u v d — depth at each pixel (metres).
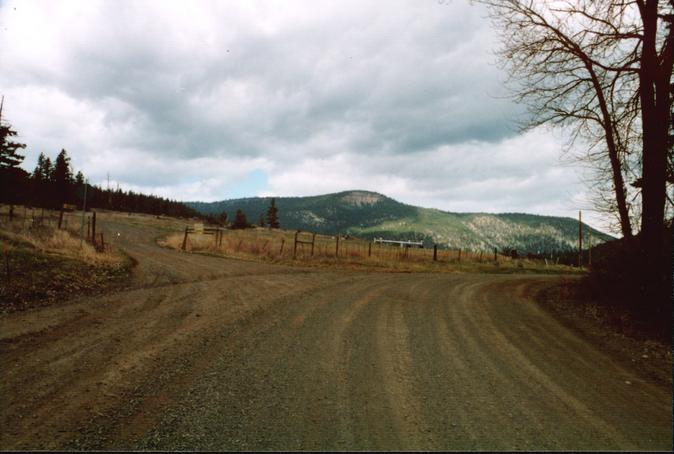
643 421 3.88
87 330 6.86
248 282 13.48
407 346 6.47
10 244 16.08
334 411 3.97
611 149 12.28
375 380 4.89
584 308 10.48
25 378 4.69
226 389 4.48
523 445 3.34
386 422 3.75
